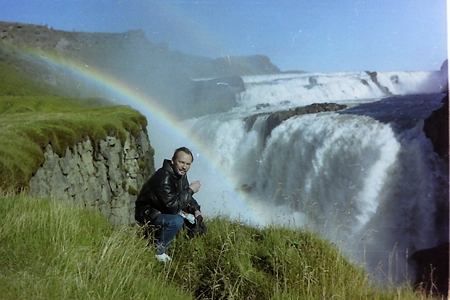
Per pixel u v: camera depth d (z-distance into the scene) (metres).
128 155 28.41
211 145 46.97
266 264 7.05
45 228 6.52
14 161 14.55
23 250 5.89
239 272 6.64
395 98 52.62
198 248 7.24
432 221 25.23
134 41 105.94
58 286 5.17
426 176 26.06
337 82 65.69
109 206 24.34
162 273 6.71
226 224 7.92
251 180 41.25
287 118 39.16
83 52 119.31
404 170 26.67
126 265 6.25
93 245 6.70
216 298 6.53
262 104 65.38
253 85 67.56
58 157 19.38
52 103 70.06
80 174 21.52
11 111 62.81
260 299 6.45
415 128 27.22
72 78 112.81
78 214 7.73
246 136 42.81
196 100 71.12
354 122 30.89
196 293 6.66
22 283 4.98
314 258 7.13
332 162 29.80
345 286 6.71
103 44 115.06
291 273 6.77
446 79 55.78
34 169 15.81
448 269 19.08
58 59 117.62
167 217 7.10
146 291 5.78
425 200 25.80
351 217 27.23
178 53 98.88
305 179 31.97
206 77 98.69
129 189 27.12
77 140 22.09
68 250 6.01
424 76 60.16
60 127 21.25
